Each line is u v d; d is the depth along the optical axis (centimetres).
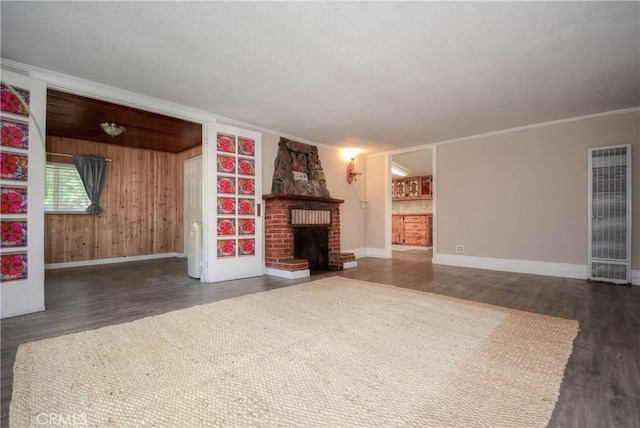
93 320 252
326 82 312
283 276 436
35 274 274
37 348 196
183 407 137
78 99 375
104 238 592
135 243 634
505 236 486
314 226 514
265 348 197
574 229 427
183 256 666
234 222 423
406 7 199
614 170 392
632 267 387
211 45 244
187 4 195
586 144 417
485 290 354
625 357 186
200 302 304
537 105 379
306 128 479
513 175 477
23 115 268
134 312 272
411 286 374
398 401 142
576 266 425
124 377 162
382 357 185
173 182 692
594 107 386
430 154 800
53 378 160
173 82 313
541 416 131
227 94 344
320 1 193
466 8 200
